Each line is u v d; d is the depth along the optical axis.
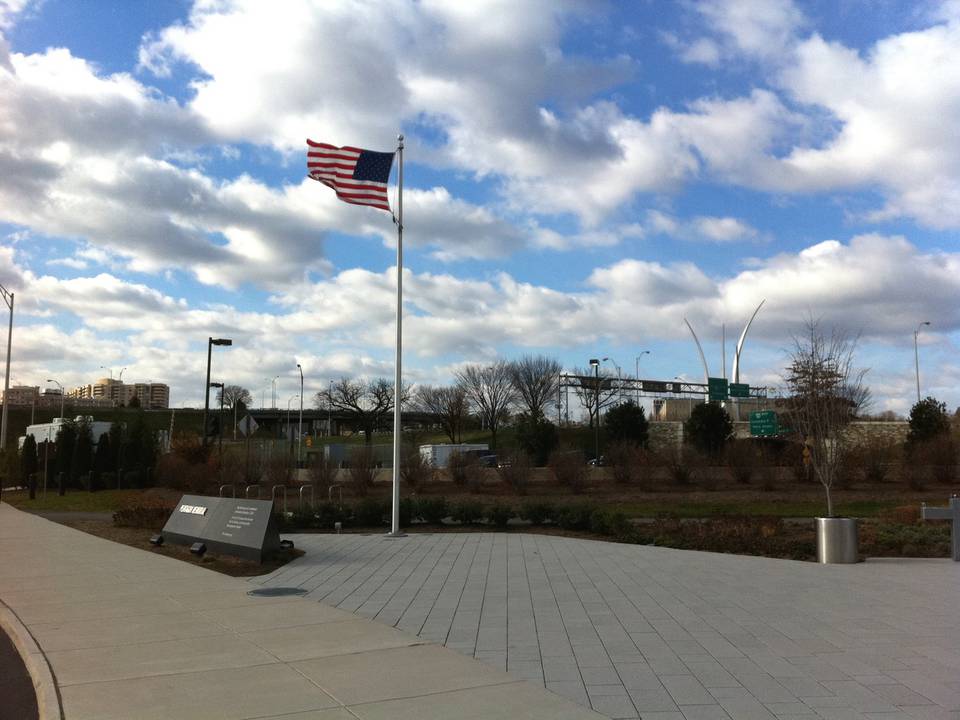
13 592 10.36
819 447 20.53
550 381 90.75
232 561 13.29
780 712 5.32
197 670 6.37
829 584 11.02
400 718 5.15
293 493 36.66
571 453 40.94
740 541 15.95
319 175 17.98
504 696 5.66
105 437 43.69
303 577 11.70
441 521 21.50
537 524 20.86
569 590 10.52
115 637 7.63
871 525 18.48
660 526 18.19
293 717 5.17
